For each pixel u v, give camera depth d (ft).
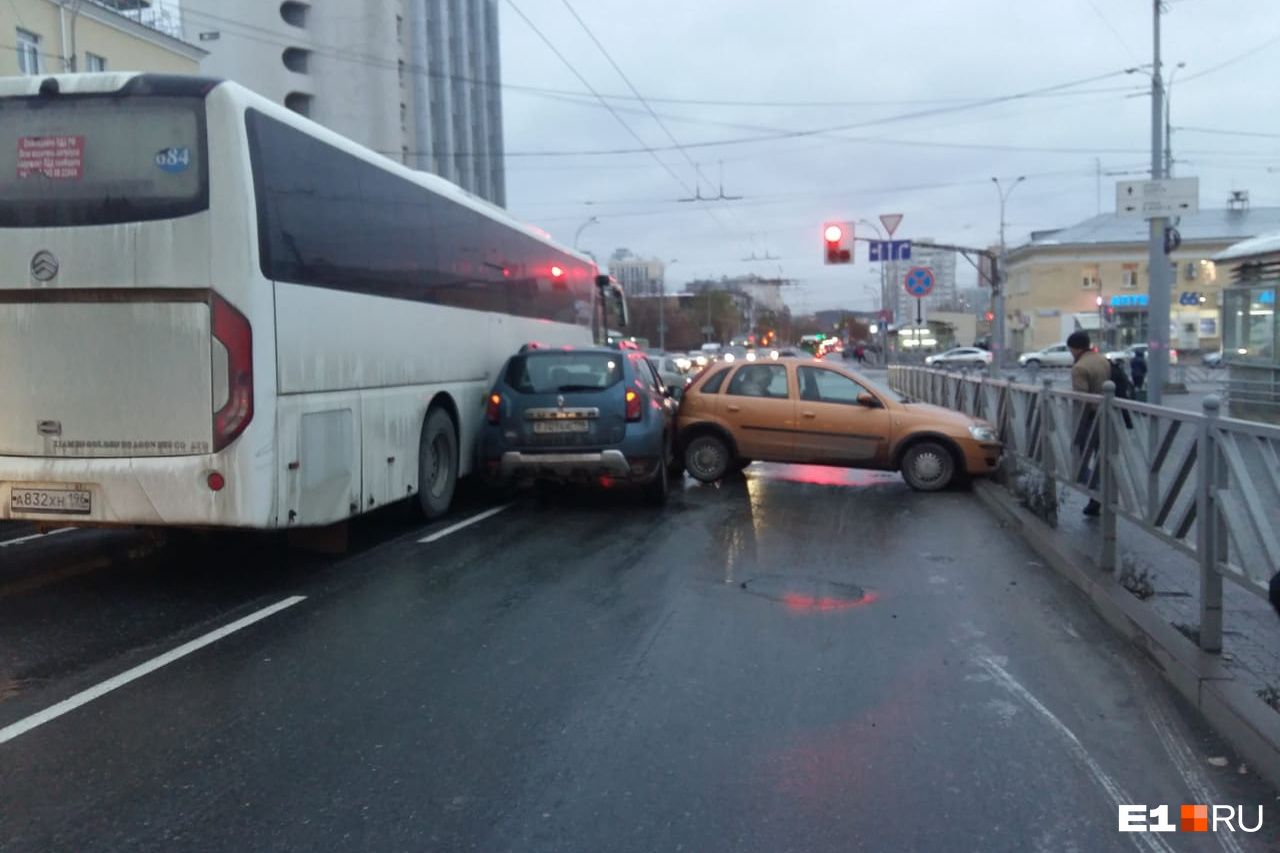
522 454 34.96
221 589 24.64
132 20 96.99
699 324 317.22
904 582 25.86
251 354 22.29
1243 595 23.08
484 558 28.40
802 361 43.75
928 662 19.38
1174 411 20.56
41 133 22.41
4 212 22.50
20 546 29.63
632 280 370.53
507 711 16.69
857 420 42.14
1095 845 12.46
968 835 12.67
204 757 14.82
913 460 41.83
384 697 17.30
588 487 42.65
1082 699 17.44
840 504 38.50
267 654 19.57
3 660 19.10
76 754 14.89
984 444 41.22
